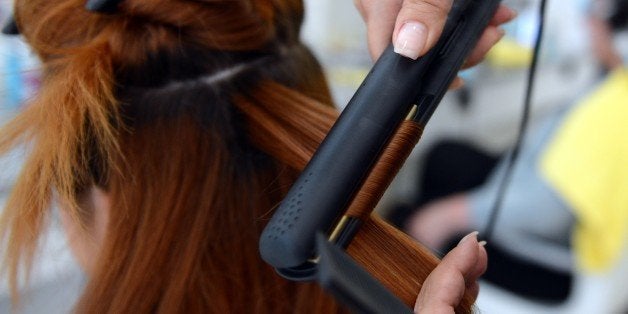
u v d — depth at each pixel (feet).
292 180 1.87
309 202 1.26
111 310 1.83
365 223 1.50
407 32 1.42
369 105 1.36
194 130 1.84
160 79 1.82
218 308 1.87
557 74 5.57
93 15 1.80
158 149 1.82
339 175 1.29
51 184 1.73
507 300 4.81
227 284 1.88
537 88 5.62
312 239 1.24
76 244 1.87
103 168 1.78
